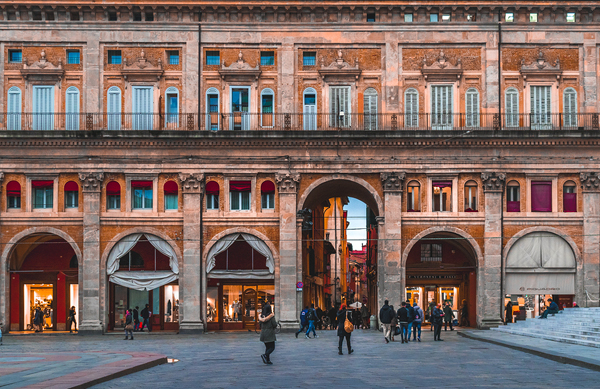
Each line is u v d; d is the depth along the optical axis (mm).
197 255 43250
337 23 44438
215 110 44438
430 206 43688
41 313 44844
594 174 43438
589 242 43344
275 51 44625
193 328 42781
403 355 25875
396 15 44625
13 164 43469
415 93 44375
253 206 43656
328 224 86938
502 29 44500
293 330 42625
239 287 47094
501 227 43438
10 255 43688
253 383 17484
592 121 44094
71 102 44094
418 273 48844
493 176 43469
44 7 44031
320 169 43562
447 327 47312
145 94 44281
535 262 43656
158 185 43750
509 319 44125
